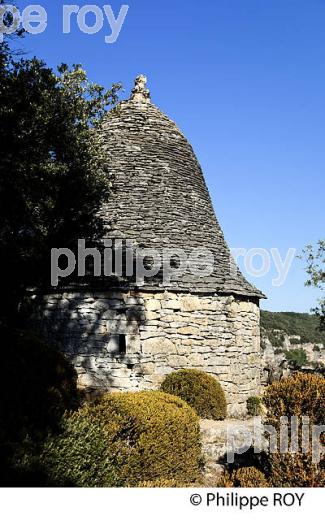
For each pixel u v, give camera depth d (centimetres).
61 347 1274
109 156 1470
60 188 1127
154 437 824
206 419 1212
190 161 1600
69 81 1103
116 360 1233
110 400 851
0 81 919
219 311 1364
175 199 1469
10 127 930
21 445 598
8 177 945
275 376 2072
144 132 1547
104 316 1255
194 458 914
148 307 1266
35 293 1313
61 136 1062
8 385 716
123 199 1421
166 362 1266
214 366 1331
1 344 802
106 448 711
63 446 634
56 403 727
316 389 747
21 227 1072
